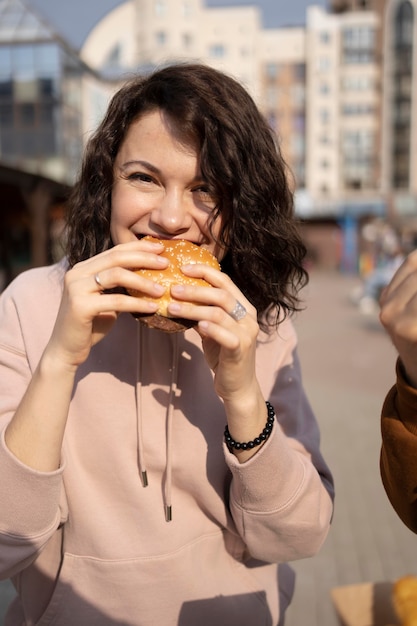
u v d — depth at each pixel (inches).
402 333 36.0
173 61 63.6
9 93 834.8
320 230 1818.4
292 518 50.9
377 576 148.1
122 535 52.1
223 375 46.6
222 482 55.0
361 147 2166.6
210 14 2156.7
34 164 841.5
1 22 835.4
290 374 61.2
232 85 52.4
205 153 47.8
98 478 53.3
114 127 51.1
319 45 2128.4
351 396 324.2
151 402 54.4
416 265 37.1
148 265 44.1
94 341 46.3
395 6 2048.5
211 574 55.3
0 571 47.6
